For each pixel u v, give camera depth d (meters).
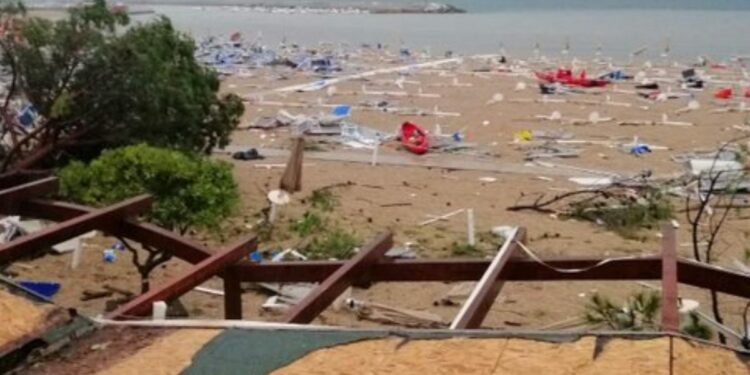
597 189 22.38
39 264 15.30
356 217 19.62
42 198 9.29
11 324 5.36
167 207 14.92
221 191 15.84
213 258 7.29
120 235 8.41
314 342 5.05
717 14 136.00
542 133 31.53
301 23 114.69
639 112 37.34
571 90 44.34
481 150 28.56
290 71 53.62
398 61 60.34
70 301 13.63
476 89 44.97
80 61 19.95
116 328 5.48
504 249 7.55
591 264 7.44
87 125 20.27
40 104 20.20
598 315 11.10
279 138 29.97
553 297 14.27
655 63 58.34
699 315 9.79
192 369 4.83
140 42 20.34
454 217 19.97
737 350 4.73
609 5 183.12
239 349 5.03
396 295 14.39
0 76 21.69
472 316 5.89
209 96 21.84
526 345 4.83
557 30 96.31
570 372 4.54
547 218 20.00
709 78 49.28
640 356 4.63
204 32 90.62
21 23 20.11
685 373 4.45
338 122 32.06
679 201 20.89
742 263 15.00
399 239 17.81
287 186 20.50
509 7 178.88
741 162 20.11
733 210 19.73
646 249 17.33
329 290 6.68
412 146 27.98
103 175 14.98
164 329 5.41
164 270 15.02
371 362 4.77
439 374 4.61
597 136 31.48
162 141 20.70
